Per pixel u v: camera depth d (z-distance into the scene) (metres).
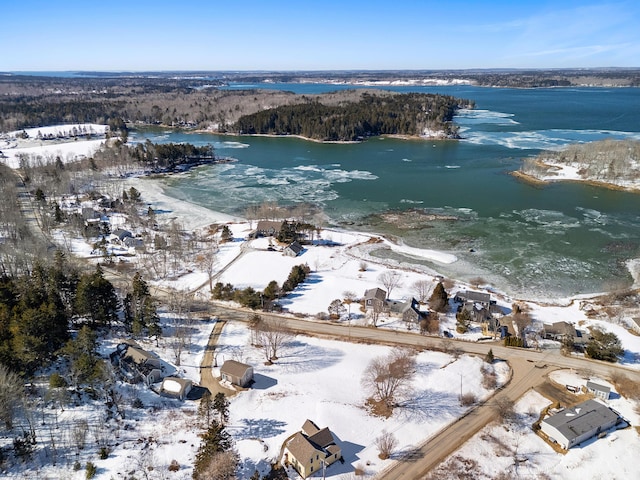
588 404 58.00
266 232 120.75
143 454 50.62
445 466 50.56
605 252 109.06
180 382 60.75
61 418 54.78
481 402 60.81
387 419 57.16
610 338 70.44
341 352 71.50
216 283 90.19
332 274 99.31
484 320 79.50
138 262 103.81
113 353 67.56
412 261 105.94
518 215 134.25
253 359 69.19
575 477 49.66
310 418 57.06
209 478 45.75
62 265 85.19
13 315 64.31
